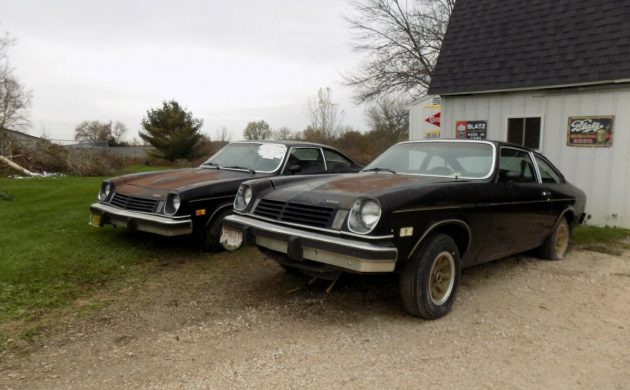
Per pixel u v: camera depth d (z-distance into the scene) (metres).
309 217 3.72
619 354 3.31
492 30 9.49
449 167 4.73
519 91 8.67
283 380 2.83
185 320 3.74
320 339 3.41
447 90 9.35
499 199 4.38
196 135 34.03
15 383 2.76
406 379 2.88
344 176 4.54
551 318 3.95
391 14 22.50
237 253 5.82
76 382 2.79
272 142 6.91
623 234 7.33
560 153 8.36
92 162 18.39
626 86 7.54
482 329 3.68
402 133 31.33
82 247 5.77
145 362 3.04
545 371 3.04
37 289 4.34
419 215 3.56
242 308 4.01
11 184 13.27
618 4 8.15
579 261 5.83
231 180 5.82
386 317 3.86
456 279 4.00
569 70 8.01
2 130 18.75
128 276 4.84
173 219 5.25
